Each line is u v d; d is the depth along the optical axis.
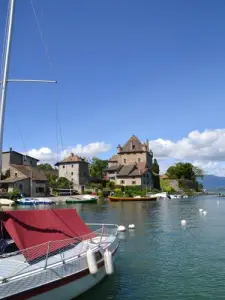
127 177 113.19
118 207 61.66
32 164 91.81
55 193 86.88
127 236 27.81
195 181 149.12
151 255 20.84
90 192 96.62
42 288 10.65
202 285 15.23
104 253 14.12
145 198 84.56
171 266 18.30
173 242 24.98
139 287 14.98
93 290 13.41
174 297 13.80
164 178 140.62
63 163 107.06
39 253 12.12
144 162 122.12
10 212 12.62
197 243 24.47
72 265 11.99
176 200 88.06
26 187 77.00
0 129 13.57
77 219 15.55
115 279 16.02
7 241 12.96
